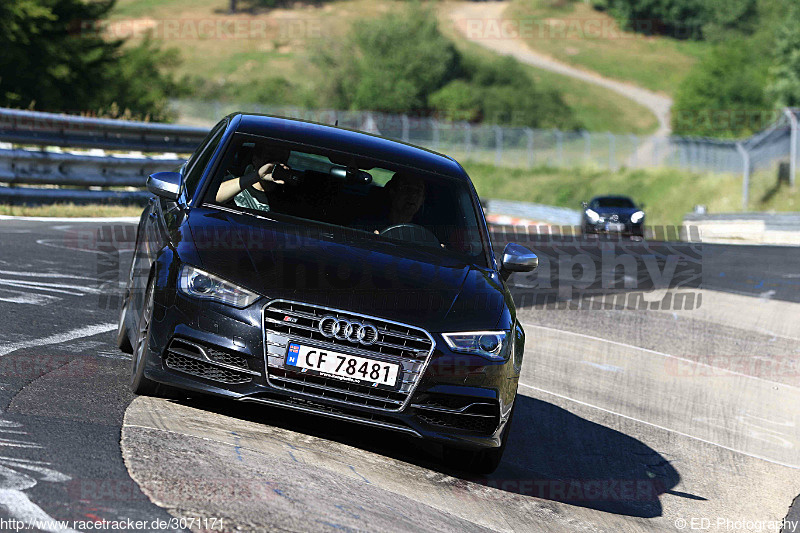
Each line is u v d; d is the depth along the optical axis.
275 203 19.31
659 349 35.66
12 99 106.31
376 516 13.50
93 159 57.88
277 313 16.16
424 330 16.44
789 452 25.25
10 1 104.69
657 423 26.00
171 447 14.59
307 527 12.13
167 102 139.88
